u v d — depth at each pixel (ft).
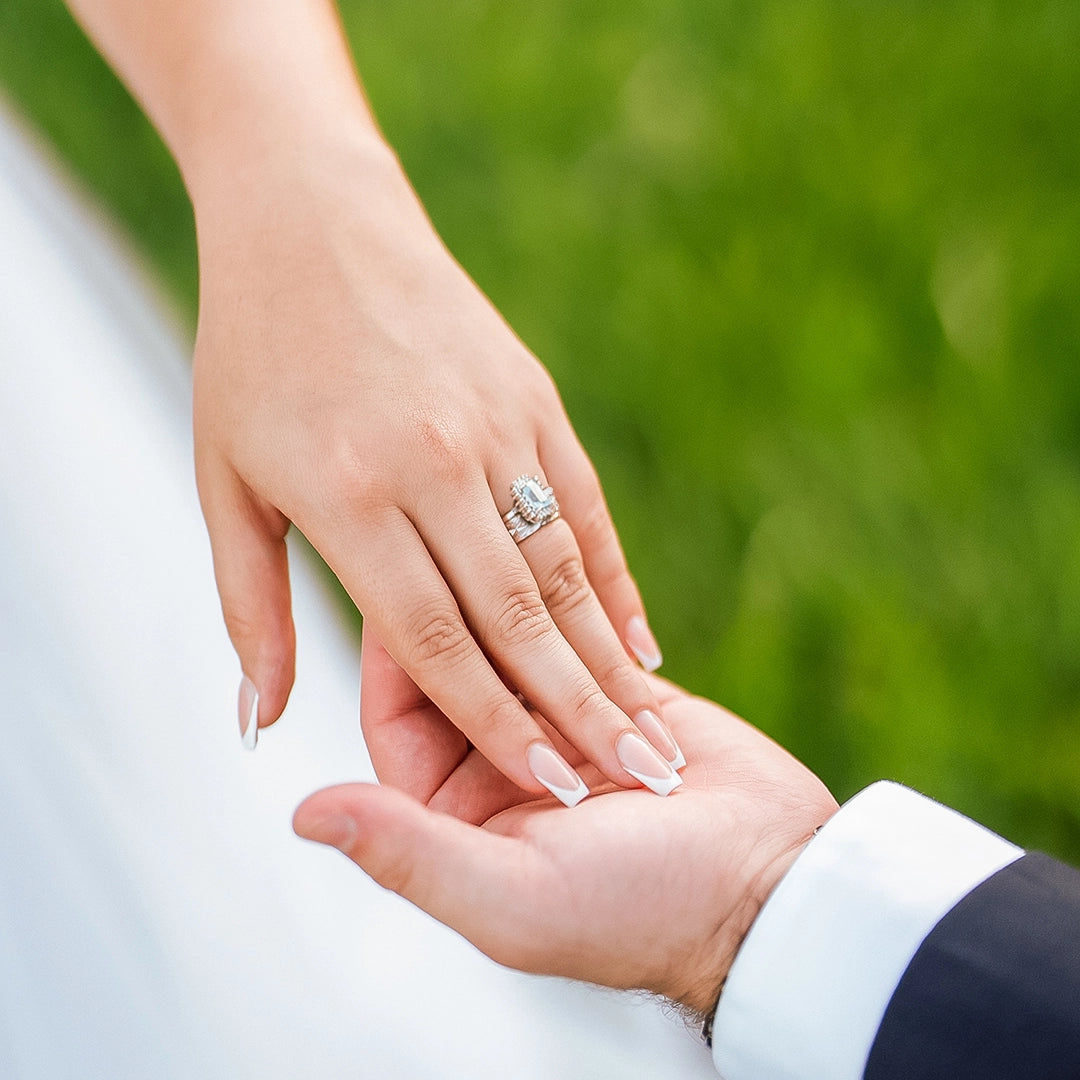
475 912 2.24
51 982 2.06
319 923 2.21
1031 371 3.60
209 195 2.58
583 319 3.81
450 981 2.26
